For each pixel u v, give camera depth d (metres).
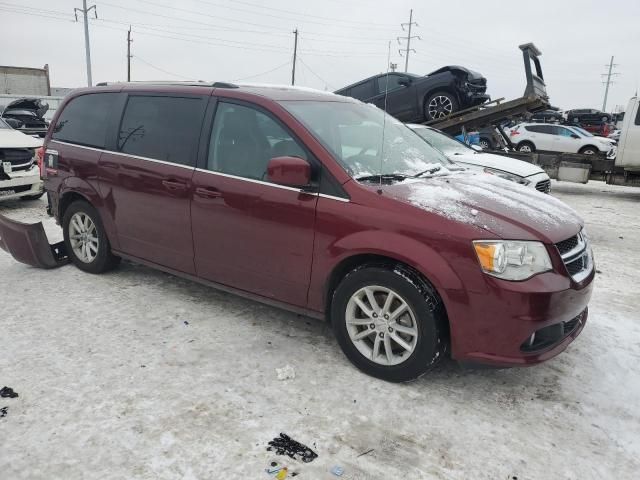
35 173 8.20
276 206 3.44
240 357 3.46
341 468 2.46
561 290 2.86
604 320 4.27
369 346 3.29
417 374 3.08
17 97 22.70
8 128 8.75
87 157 4.67
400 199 3.08
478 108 11.88
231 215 3.66
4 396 2.95
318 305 3.44
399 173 3.61
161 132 4.18
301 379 3.21
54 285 4.70
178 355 3.46
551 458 2.58
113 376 3.18
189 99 4.07
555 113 29.83
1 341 3.60
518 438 2.72
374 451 2.59
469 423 2.83
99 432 2.66
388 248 3.01
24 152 8.12
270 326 3.95
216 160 3.80
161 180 4.06
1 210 8.20
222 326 3.92
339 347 3.64
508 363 2.86
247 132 3.69
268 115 3.61
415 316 3.00
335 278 3.37
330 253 3.24
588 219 9.22
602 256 6.50
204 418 2.79
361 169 3.40
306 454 2.54
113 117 4.57
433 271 2.88
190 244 3.99
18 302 4.30
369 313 3.20
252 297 3.78
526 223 3.00
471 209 3.05
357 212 3.14
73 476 2.36
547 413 2.95
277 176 3.24
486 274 2.80
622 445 2.70
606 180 11.87
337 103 4.13
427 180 3.54
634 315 4.41
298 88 4.25
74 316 4.03
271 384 3.15
